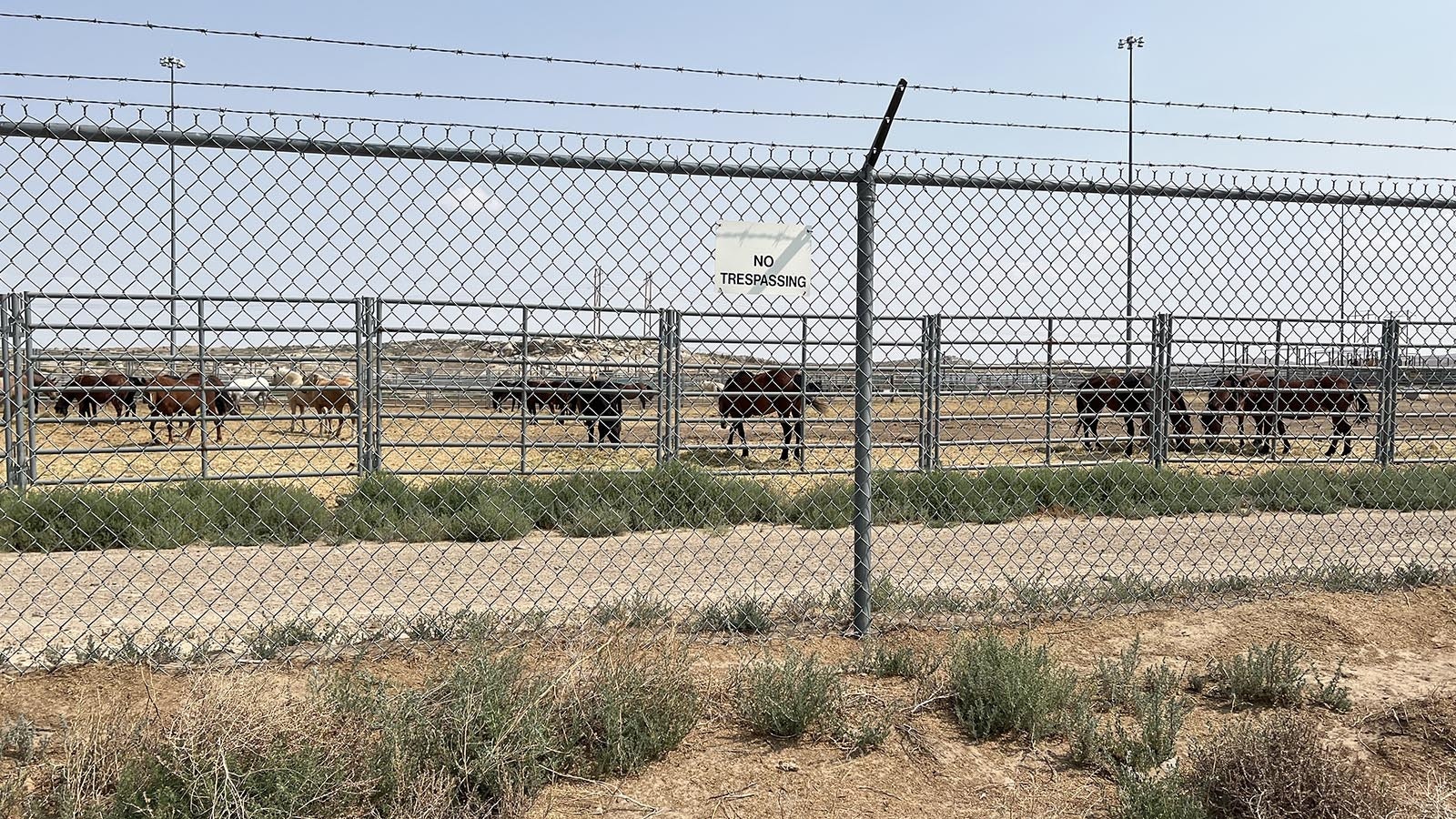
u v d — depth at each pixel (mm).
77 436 18422
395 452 16109
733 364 13312
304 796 3340
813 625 5906
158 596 6820
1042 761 4191
